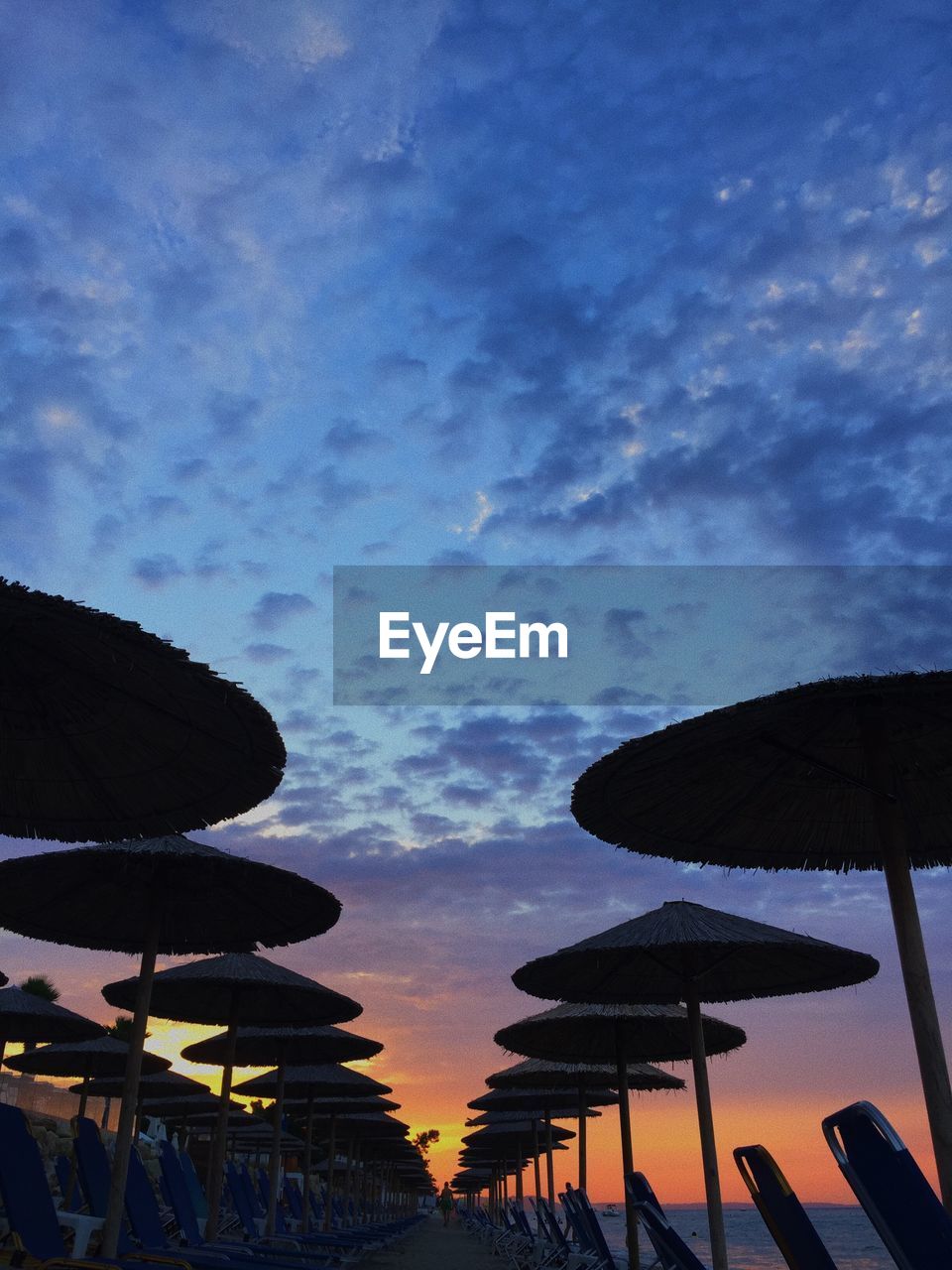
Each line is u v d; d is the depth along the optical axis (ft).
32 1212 14.46
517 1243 52.31
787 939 24.35
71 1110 59.82
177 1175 26.81
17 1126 14.89
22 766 17.17
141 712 15.58
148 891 22.44
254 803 17.31
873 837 18.97
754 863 19.38
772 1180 8.64
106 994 34.65
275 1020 37.99
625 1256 38.01
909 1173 6.17
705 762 16.40
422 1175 203.72
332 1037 44.37
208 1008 37.11
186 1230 25.48
